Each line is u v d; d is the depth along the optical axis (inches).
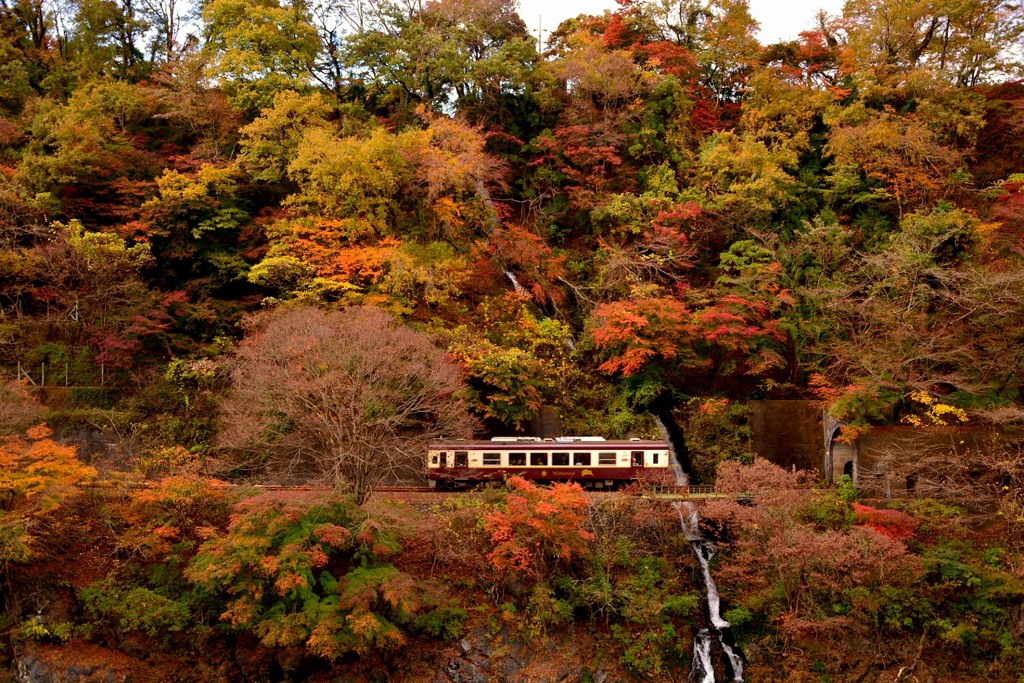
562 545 1434.5
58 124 2084.2
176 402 1825.8
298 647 1390.3
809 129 2469.2
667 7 2706.7
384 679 1400.1
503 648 1437.0
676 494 1670.8
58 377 1863.9
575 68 2363.4
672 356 1924.2
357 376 1471.5
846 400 1759.4
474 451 1679.4
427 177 2064.5
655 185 2274.9
